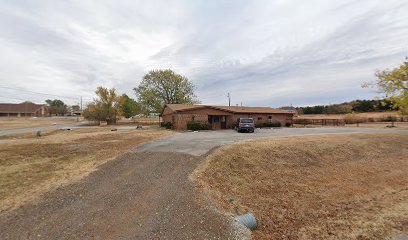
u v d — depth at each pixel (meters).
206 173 8.92
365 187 9.71
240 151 12.34
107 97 44.62
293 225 6.35
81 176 8.30
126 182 7.79
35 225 5.04
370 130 27.00
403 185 10.02
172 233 4.96
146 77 45.09
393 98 12.46
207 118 28.97
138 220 5.41
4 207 5.78
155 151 12.22
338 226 6.30
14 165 9.66
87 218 5.41
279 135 20.14
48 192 6.80
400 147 17.09
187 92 46.94
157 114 45.50
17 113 76.06
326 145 15.50
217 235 5.01
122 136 19.55
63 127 34.97
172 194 6.88
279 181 9.80
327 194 8.79
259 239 5.38
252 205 7.22
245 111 32.53
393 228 6.09
